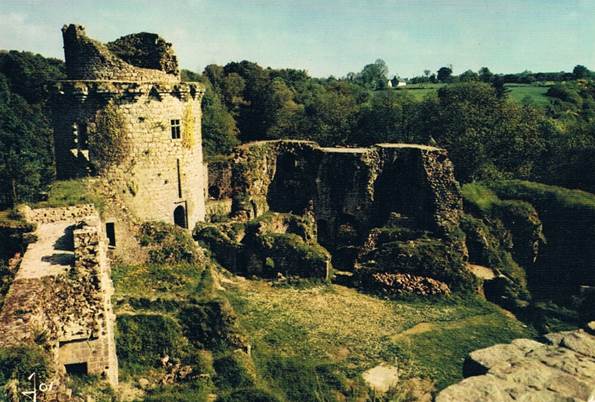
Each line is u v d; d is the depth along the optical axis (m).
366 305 33.22
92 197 27.78
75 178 30.91
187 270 28.95
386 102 64.06
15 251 21.75
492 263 38.75
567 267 39.38
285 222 42.03
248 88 77.69
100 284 15.83
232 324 23.47
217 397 19.92
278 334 27.64
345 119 64.81
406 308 33.31
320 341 27.34
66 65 32.84
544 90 104.50
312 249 37.06
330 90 95.31
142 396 19.33
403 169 43.94
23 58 91.06
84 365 14.11
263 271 36.69
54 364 12.18
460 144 50.25
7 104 76.12
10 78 88.06
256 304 31.56
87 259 16.34
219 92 74.88
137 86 31.34
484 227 40.03
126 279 26.98
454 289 35.66
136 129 31.97
